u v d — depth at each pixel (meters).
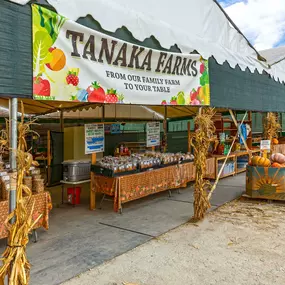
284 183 5.40
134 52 3.20
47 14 2.38
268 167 5.48
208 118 4.42
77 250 3.42
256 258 3.16
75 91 2.61
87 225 4.34
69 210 5.19
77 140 8.47
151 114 9.30
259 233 3.90
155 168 5.67
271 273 2.83
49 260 3.15
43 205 3.71
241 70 5.23
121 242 3.66
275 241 3.62
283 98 7.09
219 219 4.53
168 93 3.68
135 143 9.84
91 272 2.89
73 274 2.85
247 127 9.41
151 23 3.42
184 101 3.93
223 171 7.98
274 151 9.66
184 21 4.11
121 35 3.08
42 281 2.71
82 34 2.66
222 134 8.30
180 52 3.88
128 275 2.82
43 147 9.20
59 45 2.47
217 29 4.78
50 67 2.41
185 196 6.14
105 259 3.18
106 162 5.31
